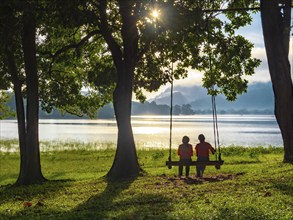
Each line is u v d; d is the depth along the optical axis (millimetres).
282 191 12391
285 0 20359
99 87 29844
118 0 20016
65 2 17078
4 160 37062
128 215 10523
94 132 110312
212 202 11477
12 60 21328
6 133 111312
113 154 38250
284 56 20281
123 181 18484
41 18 18328
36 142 21172
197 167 18469
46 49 26438
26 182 20781
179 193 13641
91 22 18562
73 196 15039
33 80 21031
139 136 85500
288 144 20156
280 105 20281
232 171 20438
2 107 36375
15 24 17547
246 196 12086
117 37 27453
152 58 25750
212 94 27000
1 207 13555
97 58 28875
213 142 69500
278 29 20344
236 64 25734
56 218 10680
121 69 21281
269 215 9492
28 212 12234
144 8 17844
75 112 35656
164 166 26203
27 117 21047
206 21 21672
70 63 27812
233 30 25109
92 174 24297
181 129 125062
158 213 10602
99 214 10891
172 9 18359
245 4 24125
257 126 156125
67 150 43094
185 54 25266
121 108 21062
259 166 21094
